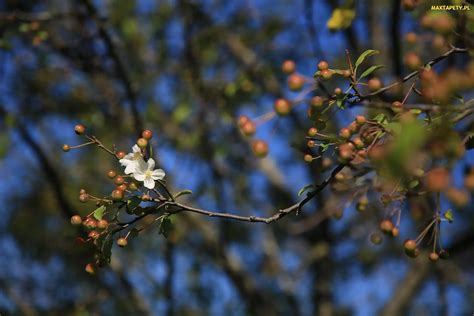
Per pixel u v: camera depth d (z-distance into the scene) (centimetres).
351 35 628
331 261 808
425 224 313
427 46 307
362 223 834
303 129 707
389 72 579
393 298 693
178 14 740
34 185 901
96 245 273
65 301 827
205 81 738
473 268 907
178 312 840
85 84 755
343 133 248
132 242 866
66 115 773
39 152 726
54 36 690
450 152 203
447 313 726
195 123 724
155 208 271
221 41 774
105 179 840
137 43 755
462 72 217
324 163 321
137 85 725
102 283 802
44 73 748
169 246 720
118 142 768
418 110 230
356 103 245
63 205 732
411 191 272
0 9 728
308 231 813
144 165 269
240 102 680
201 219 771
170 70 751
